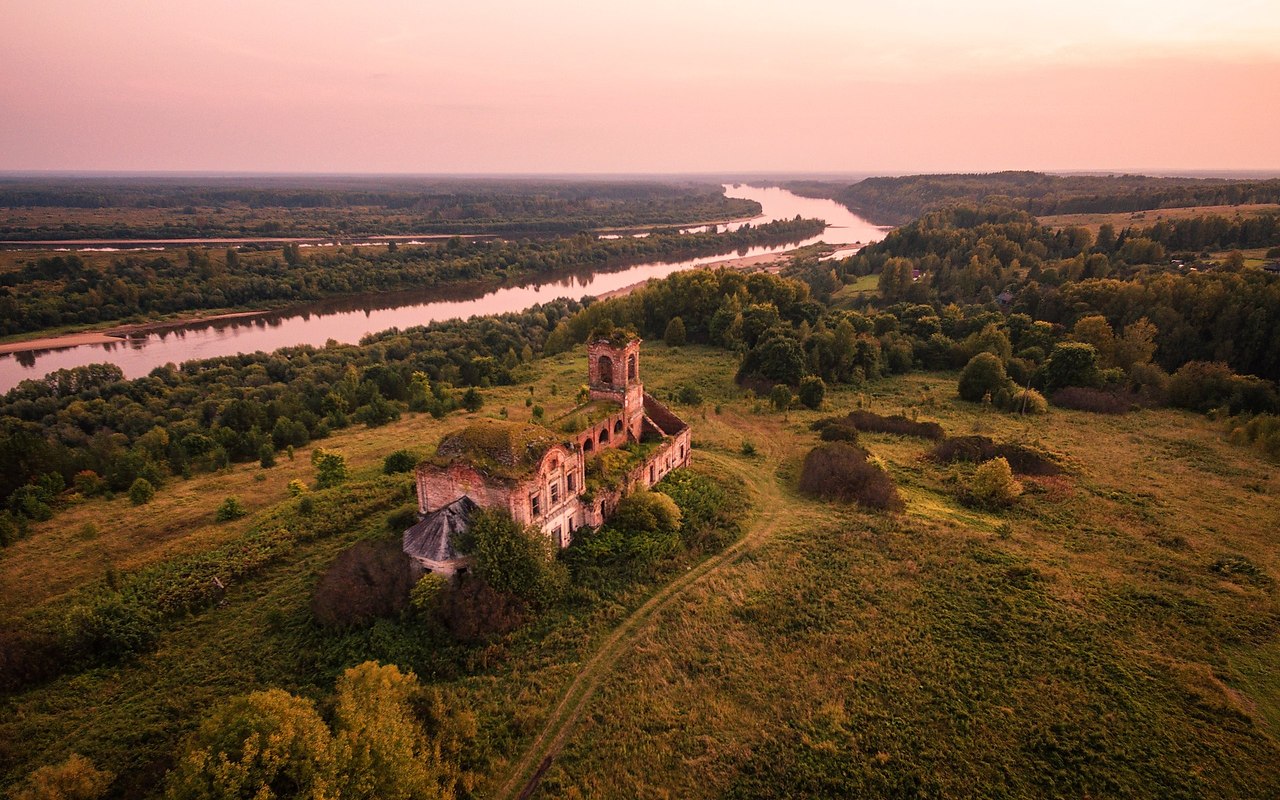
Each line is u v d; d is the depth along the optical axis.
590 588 43.22
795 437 74.44
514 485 40.19
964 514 54.00
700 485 58.28
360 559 42.81
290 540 49.03
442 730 29.50
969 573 44.19
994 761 29.72
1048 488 57.25
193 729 32.41
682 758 30.38
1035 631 38.06
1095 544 47.97
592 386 57.53
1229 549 46.94
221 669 36.59
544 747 31.22
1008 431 74.00
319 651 36.84
